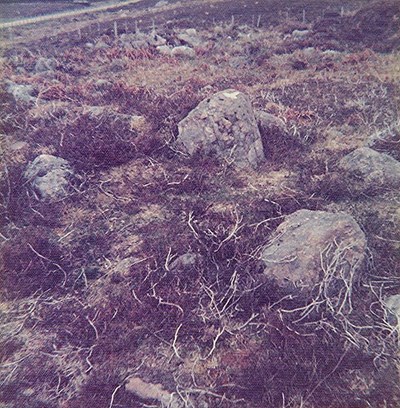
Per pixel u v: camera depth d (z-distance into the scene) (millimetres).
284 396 2650
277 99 6137
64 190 4473
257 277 3289
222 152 4754
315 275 3113
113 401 2686
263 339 2949
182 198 4320
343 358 2812
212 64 7852
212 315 3121
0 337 3121
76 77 7773
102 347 2975
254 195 4250
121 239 3898
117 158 4852
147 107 5875
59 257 3732
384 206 4008
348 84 6418
